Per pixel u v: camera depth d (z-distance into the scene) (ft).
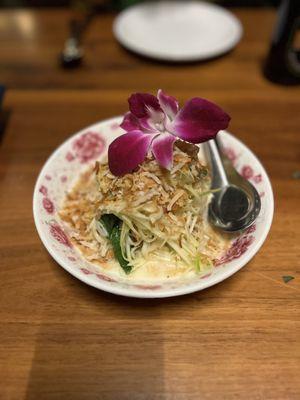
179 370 0.53
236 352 0.55
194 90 1.05
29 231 0.72
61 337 0.57
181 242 0.65
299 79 1.03
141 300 0.61
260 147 0.88
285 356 0.54
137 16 1.30
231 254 0.61
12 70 1.13
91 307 0.61
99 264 0.64
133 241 0.67
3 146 0.91
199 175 0.69
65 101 1.02
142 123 0.65
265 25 1.30
